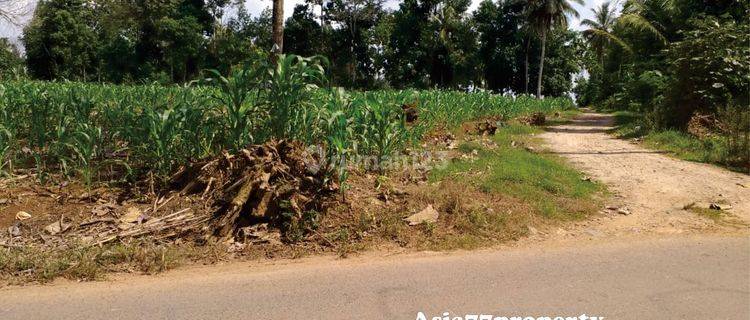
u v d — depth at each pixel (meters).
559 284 3.79
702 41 12.95
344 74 47.78
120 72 41.03
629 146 12.41
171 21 38.56
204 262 4.38
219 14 45.28
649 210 6.35
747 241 4.97
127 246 4.46
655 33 19.80
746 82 12.59
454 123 13.25
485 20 47.94
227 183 5.49
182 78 42.47
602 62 40.44
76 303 3.46
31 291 3.69
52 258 4.17
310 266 4.27
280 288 3.74
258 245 4.72
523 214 5.74
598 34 37.75
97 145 6.42
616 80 35.91
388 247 4.80
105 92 10.85
